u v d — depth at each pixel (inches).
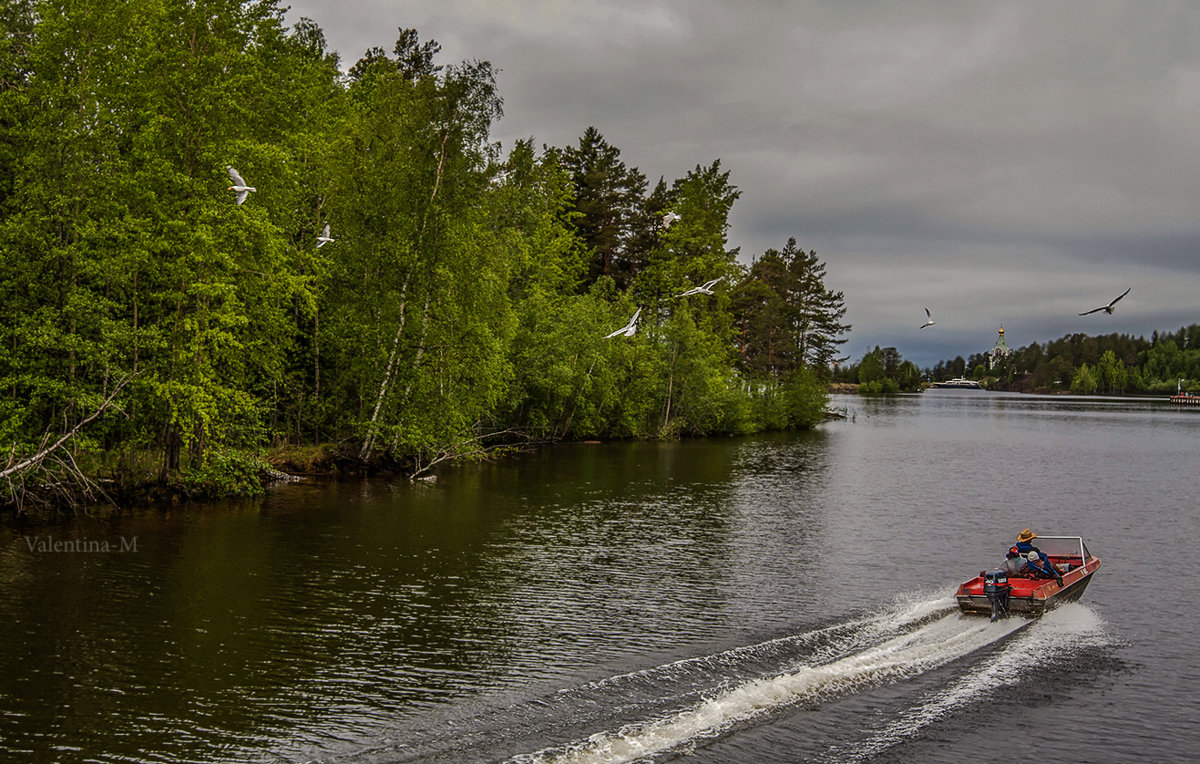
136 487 1091.9
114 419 1098.7
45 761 421.7
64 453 1038.4
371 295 1454.2
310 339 1505.9
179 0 1125.1
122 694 504.7
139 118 1083.3
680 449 2233.0
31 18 1157.1
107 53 1044.5
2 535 894.4
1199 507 1360.7
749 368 3383.4
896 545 1015.0
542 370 2094.0
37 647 575.5
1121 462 2113.7
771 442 2586.1
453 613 692.1
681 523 1125.1
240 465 1218.0
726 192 3080.7
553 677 556.4
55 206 984.3
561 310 2244.1
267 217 1151.6
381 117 1433.3
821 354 3858.3
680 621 690.2
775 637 653.9
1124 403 7519.7
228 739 452.1
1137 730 508.4
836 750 469.4
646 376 2470.5
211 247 1058.7
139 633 611.8
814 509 1277.1
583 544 971.3
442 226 1416.1
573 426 2320.4
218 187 1102.4
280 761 429.4
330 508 1129.4
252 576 775.7
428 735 463.2
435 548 917.8
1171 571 914.7
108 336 998.4
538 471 1632.6
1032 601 697.6
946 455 2253.9
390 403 1465.3
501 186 1913.1
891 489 1529.3
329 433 1571.1
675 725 488.7
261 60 1387.8
